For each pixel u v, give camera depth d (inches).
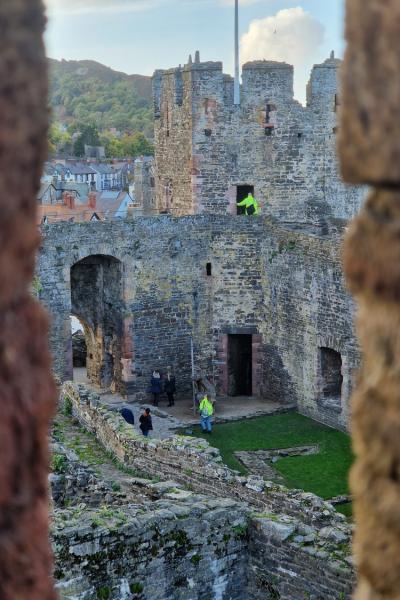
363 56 170.4
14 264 174.9
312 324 1411.2
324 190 1683.1
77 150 7096.5
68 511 537.6
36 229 180.2
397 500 178.2
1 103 171.2
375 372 180.5
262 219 1523.1
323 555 534.9
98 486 730.8
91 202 3228.3
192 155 1656.0
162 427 1373.0
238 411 1451.8
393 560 179.6
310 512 689.6
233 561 562.9
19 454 177.9
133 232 1509.6
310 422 1403.8
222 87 1635.1
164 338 1551.4
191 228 1537.9
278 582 555.2
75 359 1796.3
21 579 180.5
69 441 970.7
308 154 1667.1
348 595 519.8
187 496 624.7
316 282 1392.7
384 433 179.2
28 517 181.3
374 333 180.4
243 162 1662.2
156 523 528.4
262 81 1640.0
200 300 1560.0
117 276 1528.1
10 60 171.5
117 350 1558.8
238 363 1593.3
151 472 858.8
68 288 1480.1
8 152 172.1
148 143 7588.6
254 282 1537.9
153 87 1743.4
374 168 171.8
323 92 1654.8
